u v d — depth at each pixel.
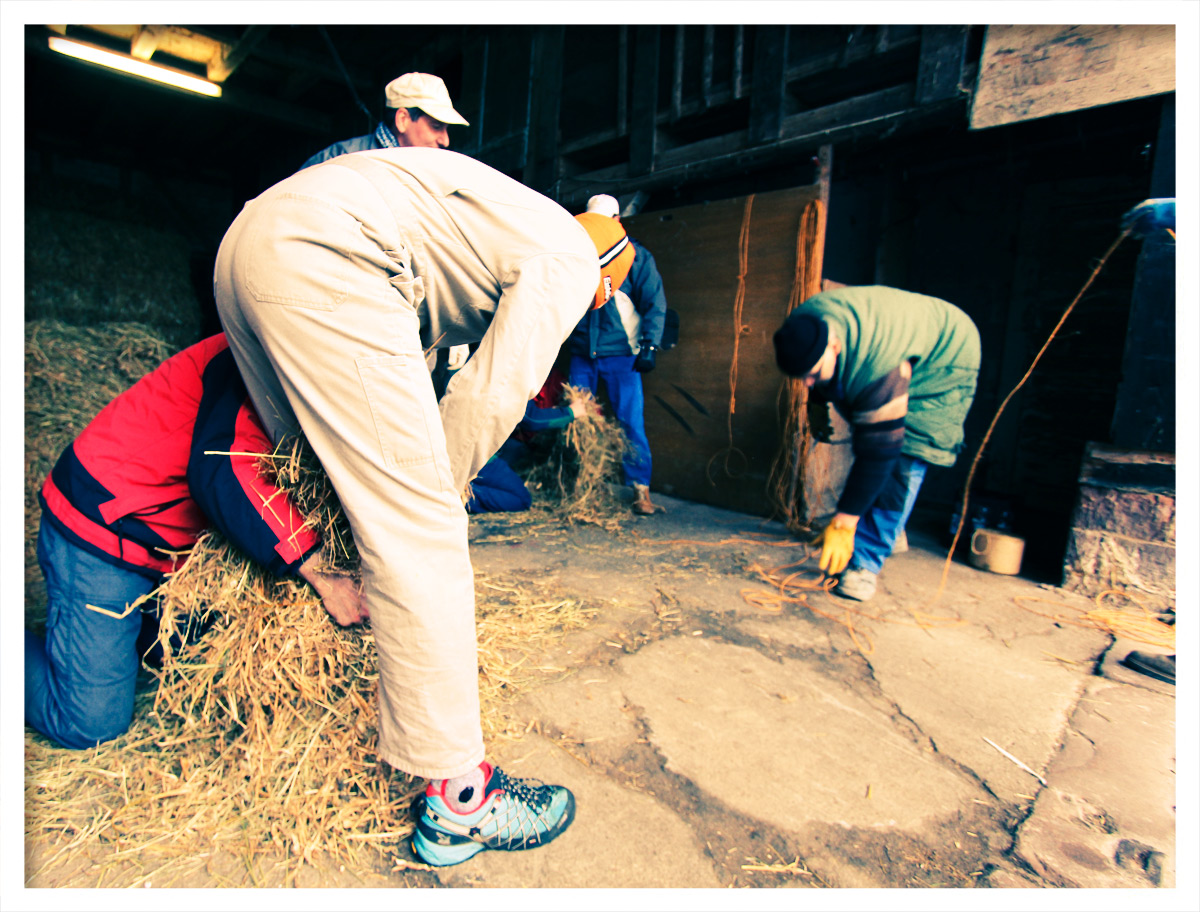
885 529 2.46
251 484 1.12
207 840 1.17
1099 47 2.62
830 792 1.41
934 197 4.16
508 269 1.03
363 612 1.20
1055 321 3.78
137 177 9.23
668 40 4.29
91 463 1.22
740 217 3.68
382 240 0.94
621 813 1.32
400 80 2.46
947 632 2.26
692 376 4.00
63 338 3.99
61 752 1.34
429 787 1.13
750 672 1.92
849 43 3.38
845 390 2.20
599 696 1.75
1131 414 2.58
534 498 3.84
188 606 1.24
